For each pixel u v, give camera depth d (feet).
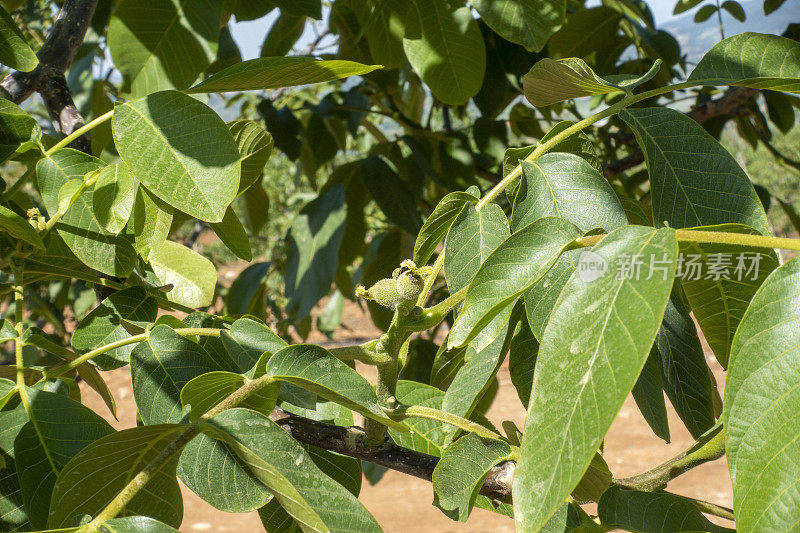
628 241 2.07
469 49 3.98
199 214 2.45
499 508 2.65
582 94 2.71
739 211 2.48
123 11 3.36
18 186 2.87
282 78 2.59
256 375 2.36
